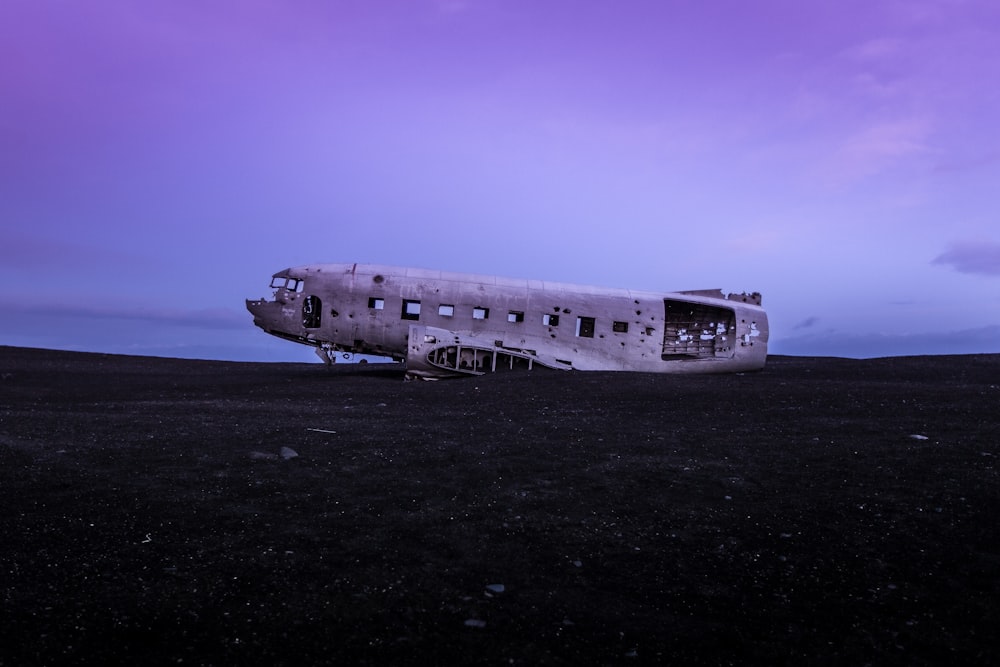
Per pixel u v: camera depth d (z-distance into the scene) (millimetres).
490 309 25188
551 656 4195
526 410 14828
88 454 8789
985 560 5695
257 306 25094
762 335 26922
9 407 14336
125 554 5438
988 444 9906
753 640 4457
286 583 5035
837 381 19688
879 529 6441
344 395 18047
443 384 20391
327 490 7492
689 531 6438
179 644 4113
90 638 4113
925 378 21562
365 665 3996
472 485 7879
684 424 12547
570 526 6527
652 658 4219
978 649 4355
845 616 4805
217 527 6164
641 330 26203
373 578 5191
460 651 4203
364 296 24797
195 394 18250
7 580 4805
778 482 8070
